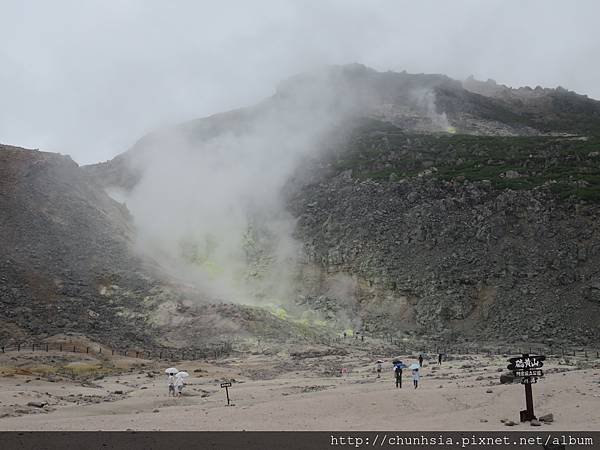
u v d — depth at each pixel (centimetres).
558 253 8725
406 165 12081
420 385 3681
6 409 3005
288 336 7206
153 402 3447
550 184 10006
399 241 9650
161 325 7244
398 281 8969
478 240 9262
